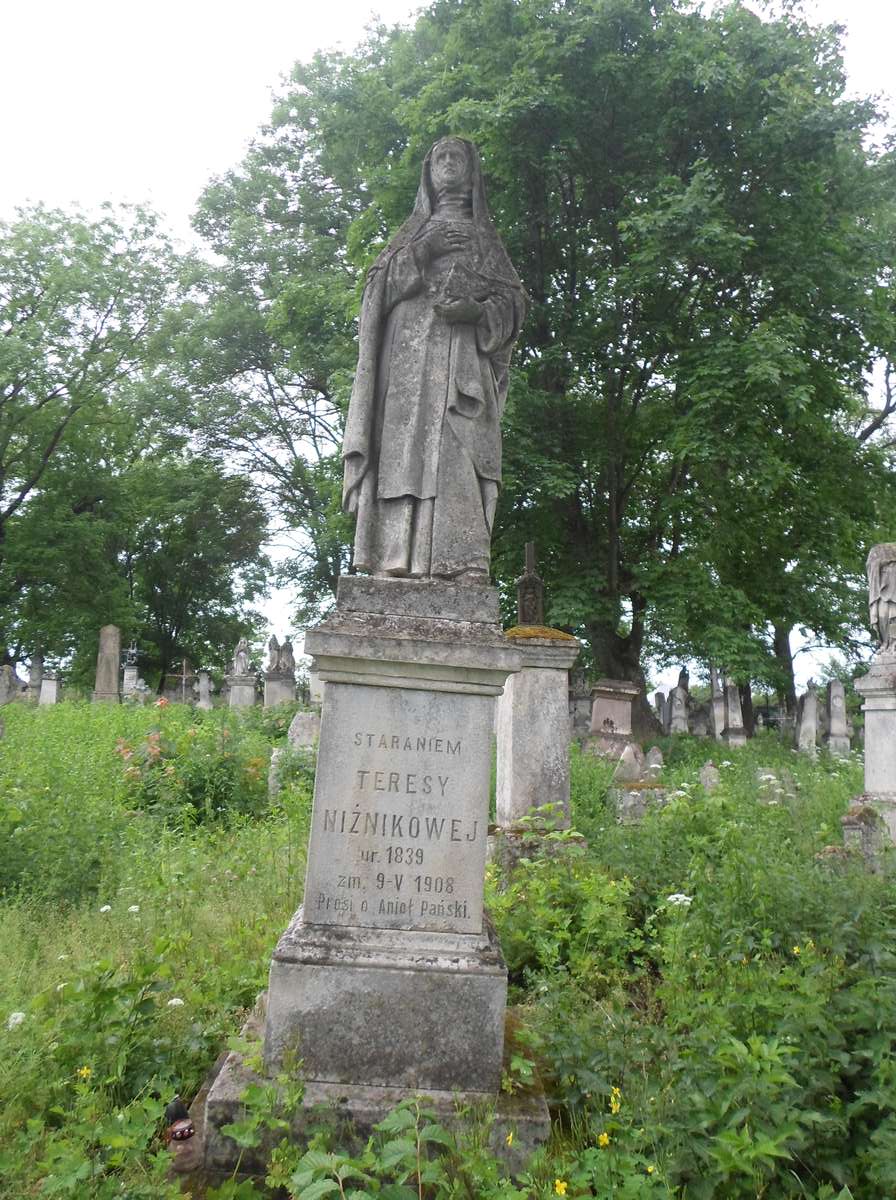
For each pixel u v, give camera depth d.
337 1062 3.86
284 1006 3.88
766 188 19.30
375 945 4.01
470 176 5.01
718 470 20.52
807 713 26.17
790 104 18.14
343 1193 2.89
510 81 18.23
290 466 35.97
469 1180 3.29
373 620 4.25
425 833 4.14
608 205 20.41
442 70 20.42
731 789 11.23
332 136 23.14
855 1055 3.71
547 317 19.92
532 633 9.89
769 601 22.09
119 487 37.12
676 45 18.52
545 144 18.97
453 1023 3.90
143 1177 3.28
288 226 32.97
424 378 4.69
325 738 4.16
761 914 5.46
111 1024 4.16
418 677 4.19
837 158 19.86
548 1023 4.33
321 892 4.09
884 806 10.56
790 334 17.67
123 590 36.34
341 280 22.92
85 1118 3.52
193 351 32.12
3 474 34.59
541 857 7.43
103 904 6.66
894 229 23.39
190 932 5.77
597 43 18.39
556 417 19.73
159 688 44.09
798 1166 3.38
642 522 23.56
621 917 5.85
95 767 10.82
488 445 4.69
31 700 27.16
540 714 9.73
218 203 33.22
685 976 4.73
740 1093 3.28
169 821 9.91
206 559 39.75
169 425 33.88
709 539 21.88
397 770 4.17
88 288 32.50
